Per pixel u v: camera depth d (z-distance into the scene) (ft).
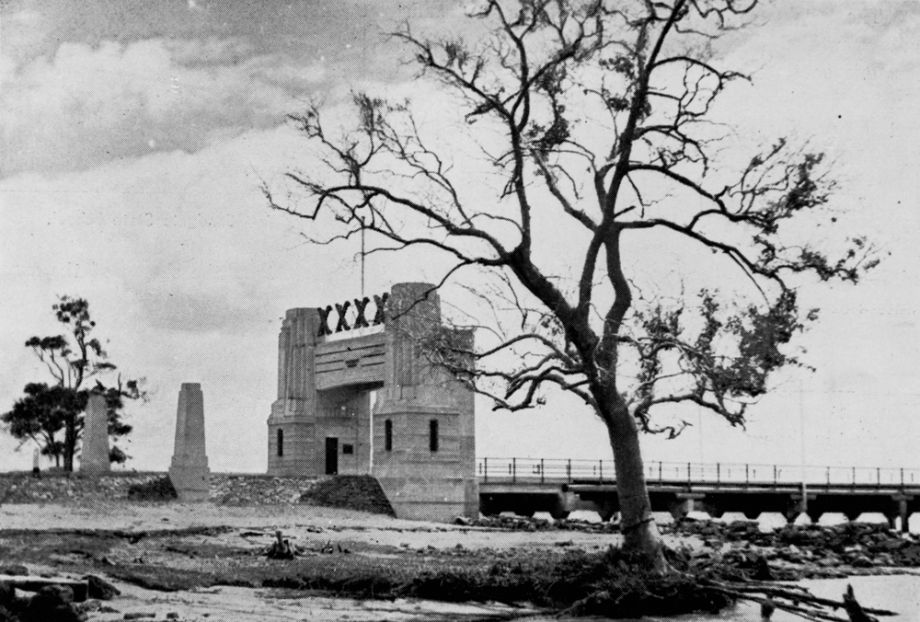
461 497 199.11
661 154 104.12
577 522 197.57
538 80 102.94
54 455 229.25
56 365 230.27
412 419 196.95
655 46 99.25
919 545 158.10
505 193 104.58
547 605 95.30
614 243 103.50
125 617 76.79
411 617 85.40
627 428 100.07
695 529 182.29
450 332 105.70
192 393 191.01
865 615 86.17
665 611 92.68
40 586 74.33
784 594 91.20
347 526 169.37
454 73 101.81
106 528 144.87
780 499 247.50
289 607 87.56
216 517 170.50
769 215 100.17
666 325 104.17
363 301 214.07
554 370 102.17
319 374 222.28
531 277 99.66
